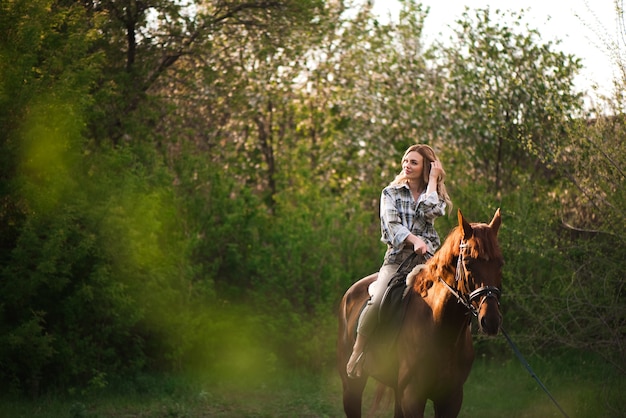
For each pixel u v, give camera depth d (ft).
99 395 39.68
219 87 56.34
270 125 66.90
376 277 26.81
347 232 48.34
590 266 36.99
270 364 45.27
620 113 33.30
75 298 39.24
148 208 41.98
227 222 47.26
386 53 63.16
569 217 43.75
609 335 36.60
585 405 34.58
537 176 53.01
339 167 67.31
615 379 36.99
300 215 48.42
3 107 38.01
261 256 47.19
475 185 49.60
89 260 40.88
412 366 21.50
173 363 45.09
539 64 50.57
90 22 48.47
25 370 39.50
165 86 55.57
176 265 45.29
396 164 56.39
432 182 23.18
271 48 56.59
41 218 39.01
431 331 21.15
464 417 35.55
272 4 55.01
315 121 70.33
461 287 20.12
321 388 41.88
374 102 62.69
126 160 42.47
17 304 38.70
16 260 38.01
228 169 57.62
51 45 40.81
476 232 19.86
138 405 37.76
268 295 47.19
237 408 37.83
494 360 47.39
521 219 40.98
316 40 59.36
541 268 44.47
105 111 49.34
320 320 46.01
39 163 39.14
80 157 40.55
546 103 37.47
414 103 57.93
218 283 47.93
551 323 40.88
